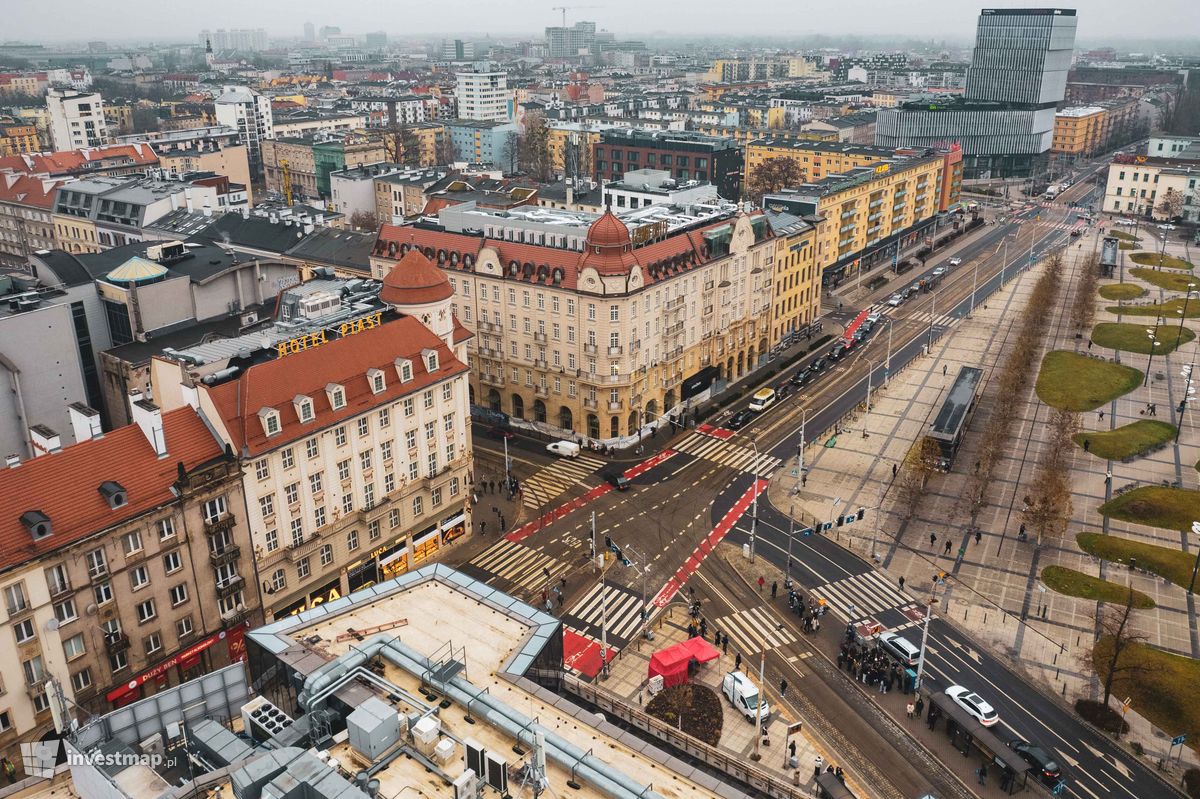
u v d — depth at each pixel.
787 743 77.38
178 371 87.44
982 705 80.06
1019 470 129.12
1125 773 75.38
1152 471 128.75
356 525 96.44
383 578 101.50
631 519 116.31
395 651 54.00
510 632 58.16
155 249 138.00
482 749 43.38
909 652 87.38
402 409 99.25
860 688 85.50
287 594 90.31
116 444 78.19
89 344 128.75
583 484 125.44
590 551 108.69
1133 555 106.75
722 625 95.12
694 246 142.75
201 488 79.94
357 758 46.03
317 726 46.84
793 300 180.88
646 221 147.38
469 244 141.38
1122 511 117.12
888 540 111.06
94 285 128.50
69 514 72.62
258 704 49.12
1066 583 101.75
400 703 49.94
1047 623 95.12
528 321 136.38
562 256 131.75
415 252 113.31
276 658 54.41
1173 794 73.25
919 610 97.44
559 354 134.88
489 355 142.62
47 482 73.19
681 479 126.88
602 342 129.12
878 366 171.12
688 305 143.25
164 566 78.75
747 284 159.00
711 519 116.25
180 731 48.72
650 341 135.75
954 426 130.00
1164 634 93.44
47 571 70.50
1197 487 123.62
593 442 135.75
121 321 128.50
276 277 143.38
